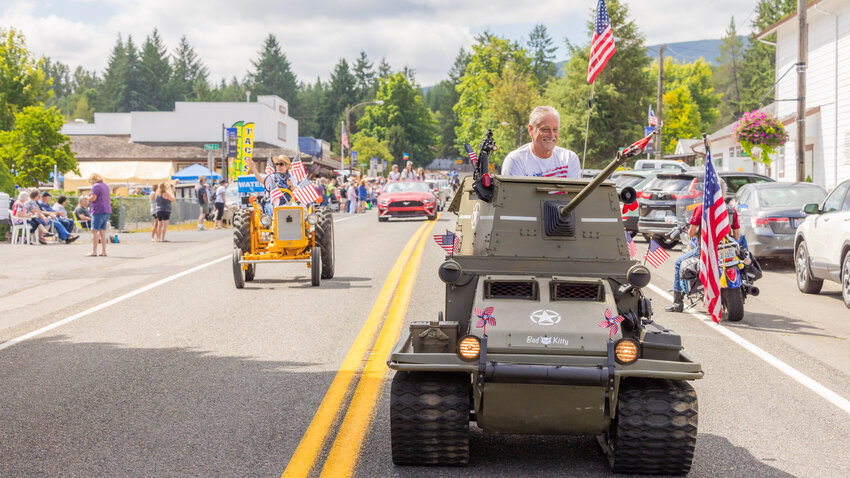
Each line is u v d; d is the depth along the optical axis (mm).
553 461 5723
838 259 13148
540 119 6578
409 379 5441
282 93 174375
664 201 22172
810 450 6059
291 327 10625
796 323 11383
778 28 39656
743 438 6340
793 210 16797
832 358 9180
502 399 5215
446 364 5172
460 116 117562
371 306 12148
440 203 46719
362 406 7000
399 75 143875
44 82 62094
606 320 5324
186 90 174250
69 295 13781
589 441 6207
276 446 6008
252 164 14742
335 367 8438
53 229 25297
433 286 14180
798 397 7539
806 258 14352
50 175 52875
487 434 6363
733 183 23016
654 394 5223
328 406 7012
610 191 6254
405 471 5484
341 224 32375
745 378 8234
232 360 8789
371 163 75625
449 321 5746
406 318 11133
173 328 10648
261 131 75562
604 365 5105
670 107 104500
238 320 11180
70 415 6828
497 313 5449
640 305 5785
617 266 5883
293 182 14375
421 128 145750
